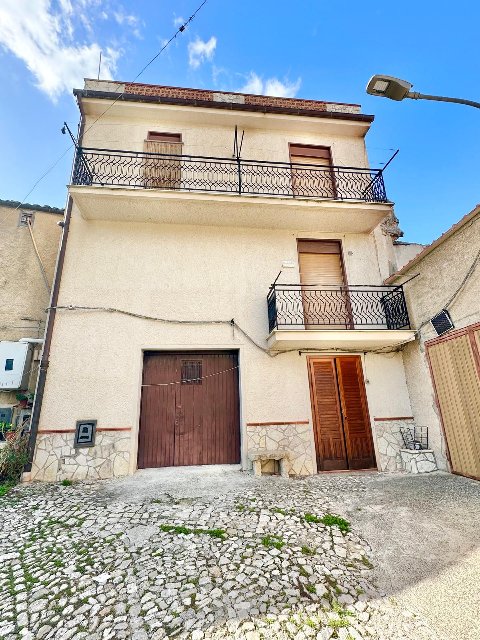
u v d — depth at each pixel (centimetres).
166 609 224
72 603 232
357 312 720
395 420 652
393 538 327
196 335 650
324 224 738
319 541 320
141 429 605
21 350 733
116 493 463
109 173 712
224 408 640
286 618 214
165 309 654
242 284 695
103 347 614
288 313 693
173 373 645
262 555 292
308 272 745
